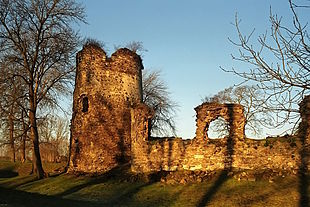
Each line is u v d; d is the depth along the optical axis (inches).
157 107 1492.4
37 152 1004.6
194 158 815.7
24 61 967.6
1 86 912.3
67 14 950.4
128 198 703.1
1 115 917.2
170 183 763.4
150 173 839.1
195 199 654.5
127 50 1040.2
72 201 609.9
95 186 818.8
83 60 1019.9
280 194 616.7
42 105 1024.9
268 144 756.6
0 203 494.9
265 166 745.6
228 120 810.8
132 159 895.1
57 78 1010.7
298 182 657.0
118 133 979.3
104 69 1007.0
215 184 717.9
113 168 948.6
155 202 663.8
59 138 1841.8
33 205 512.1
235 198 628.7
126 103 1004.6
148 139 919.7
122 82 1012.5
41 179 983.0
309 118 721.0
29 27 942.4
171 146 845.2
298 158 717.3
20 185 940.0
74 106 1036.5
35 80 1017.5
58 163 1332.4
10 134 1074.1
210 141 818.2
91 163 960.9
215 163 794.8
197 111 843.4
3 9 912.9
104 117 981.8
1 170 1398.9
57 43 965.2
